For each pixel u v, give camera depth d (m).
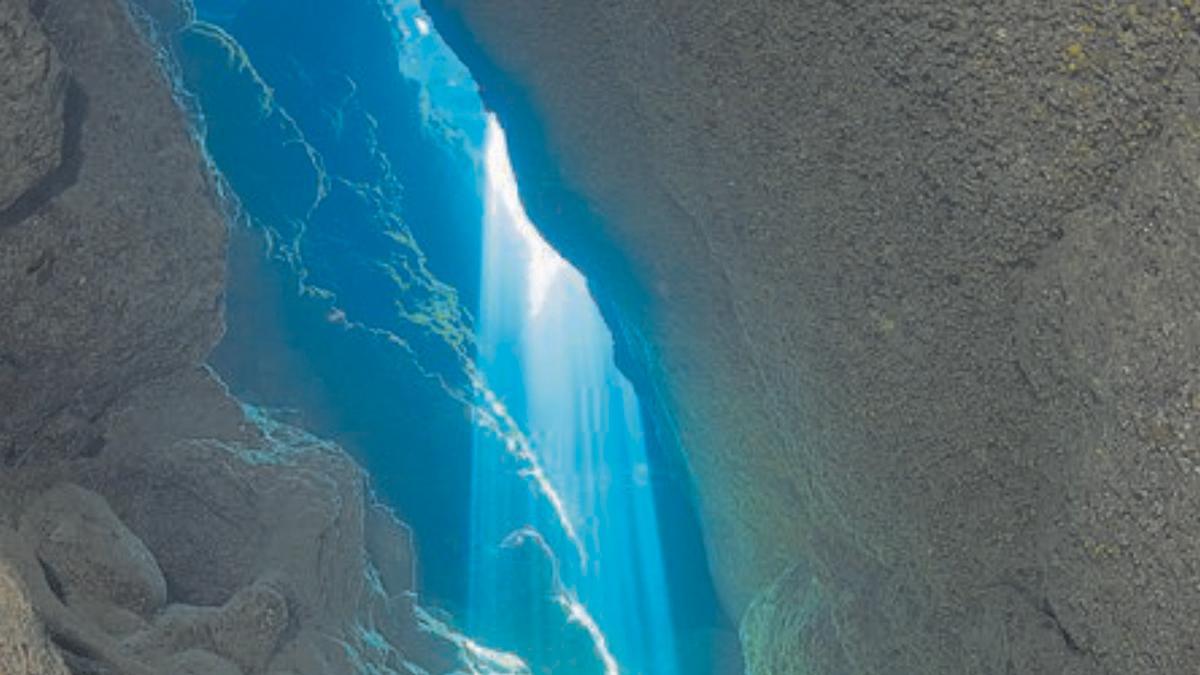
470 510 11.19
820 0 4.92
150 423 6.55
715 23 5.57
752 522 7.05
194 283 6.11
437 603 10.72
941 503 5.08
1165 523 3.84
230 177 10.89
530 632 10.91
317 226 13.39
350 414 10.49
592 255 7.25
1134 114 3.84
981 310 4.68
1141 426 3.87
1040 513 4.61
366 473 8.82
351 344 10.63
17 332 5.38
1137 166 3.88
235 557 6.62
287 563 6.68
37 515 5.46
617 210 6.95
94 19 5.78
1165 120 3.74
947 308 4.81
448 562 10.85
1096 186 4.06
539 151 7.16
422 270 14.55
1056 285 4.26
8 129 4.30
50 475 5.85
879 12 4.62
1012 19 4.06
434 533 10.87
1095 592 4.22
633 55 6.27
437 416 11.16
